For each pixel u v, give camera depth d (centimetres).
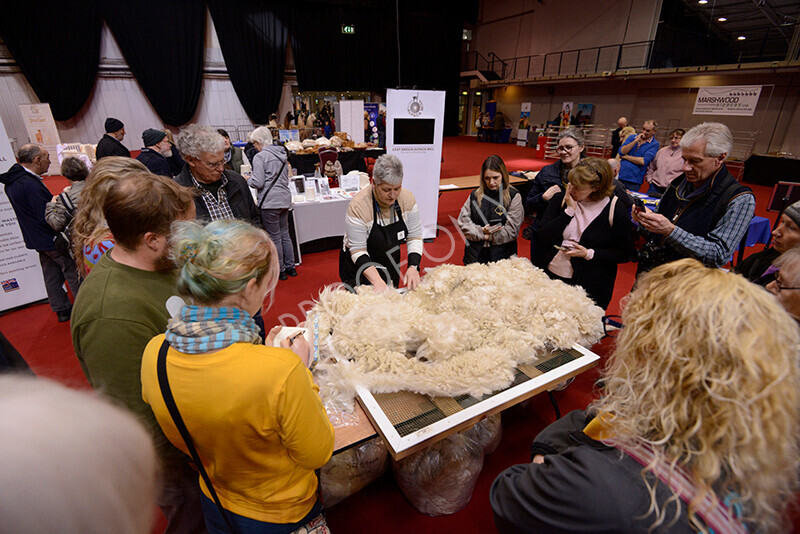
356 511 151
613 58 1305
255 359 66
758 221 338
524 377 120
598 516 51
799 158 769
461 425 103
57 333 292
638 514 49
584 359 129
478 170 1006
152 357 70
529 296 141
